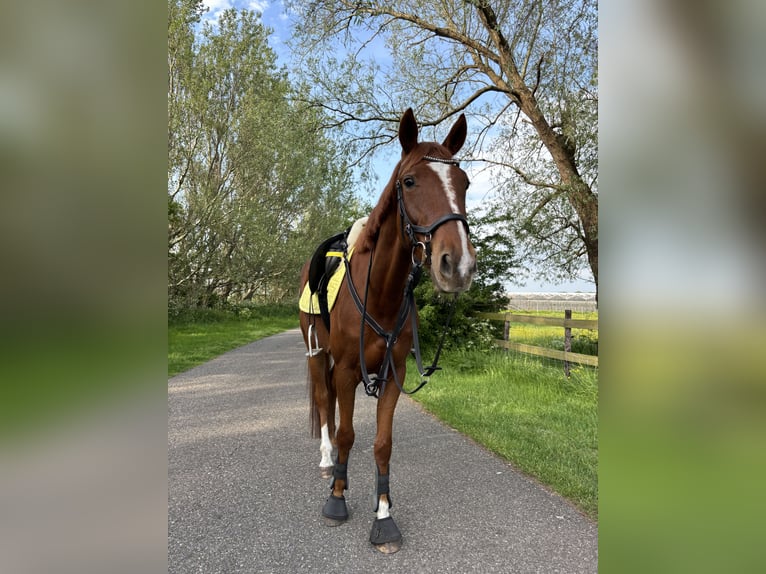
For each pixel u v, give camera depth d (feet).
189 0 48.91
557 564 7.19
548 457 11.38
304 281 12.92
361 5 26.37
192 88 51.01
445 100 29.86
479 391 19.19
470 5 24.84
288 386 22.21
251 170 65.77
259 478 10.69
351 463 11.72
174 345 39.22
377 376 8.49
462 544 7.80
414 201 6.82
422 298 27.35
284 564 7.30
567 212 27.86
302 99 29.66
